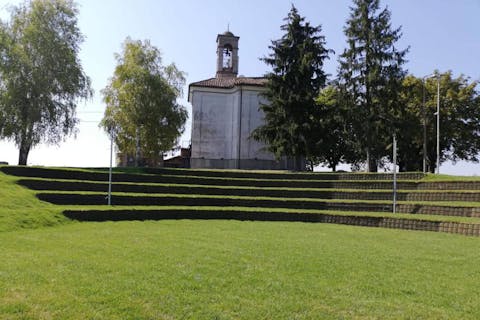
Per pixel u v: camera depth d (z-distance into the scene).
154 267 7.36
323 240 11.71
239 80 43.94
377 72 33.53
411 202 19.22
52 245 9.66
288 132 33.38
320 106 34.62
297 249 9.84
